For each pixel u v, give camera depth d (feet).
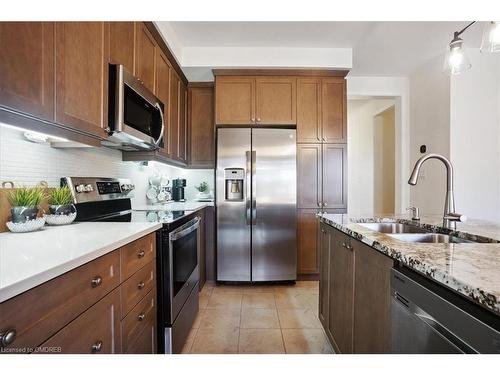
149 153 7.79
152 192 9.73
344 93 10.52
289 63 10.06
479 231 4.42
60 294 2.47
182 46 9.89
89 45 4.55
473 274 2.24
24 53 3.23
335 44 9.84
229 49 10.00
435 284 2.69
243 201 10.03
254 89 10.40
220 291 9.56
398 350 3.12
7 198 4.07
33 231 4.10
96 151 6.59
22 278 2.03
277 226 10.07
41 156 4.84
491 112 10.42
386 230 5.98
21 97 3.19
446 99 10.48
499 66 10.42
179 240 5.89
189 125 11.42
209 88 11.49
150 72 7.22
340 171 10.53
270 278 10.07
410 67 11.85
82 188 5.69
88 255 2.82
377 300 3.70
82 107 4.37
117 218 5.91
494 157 10.44
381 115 17.01
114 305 3.45
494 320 1.98
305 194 10.51
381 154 17.69
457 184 10.35
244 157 10.04
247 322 7.32
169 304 5.21
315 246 10.52
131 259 3.98
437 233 4.91
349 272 4.76
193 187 12.39
